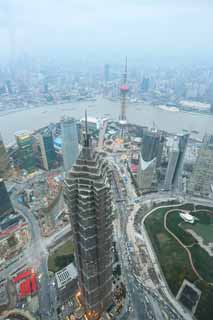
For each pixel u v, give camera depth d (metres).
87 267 128.38
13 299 174.00
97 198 107.25
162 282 186.50
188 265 190.62
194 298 167.62
